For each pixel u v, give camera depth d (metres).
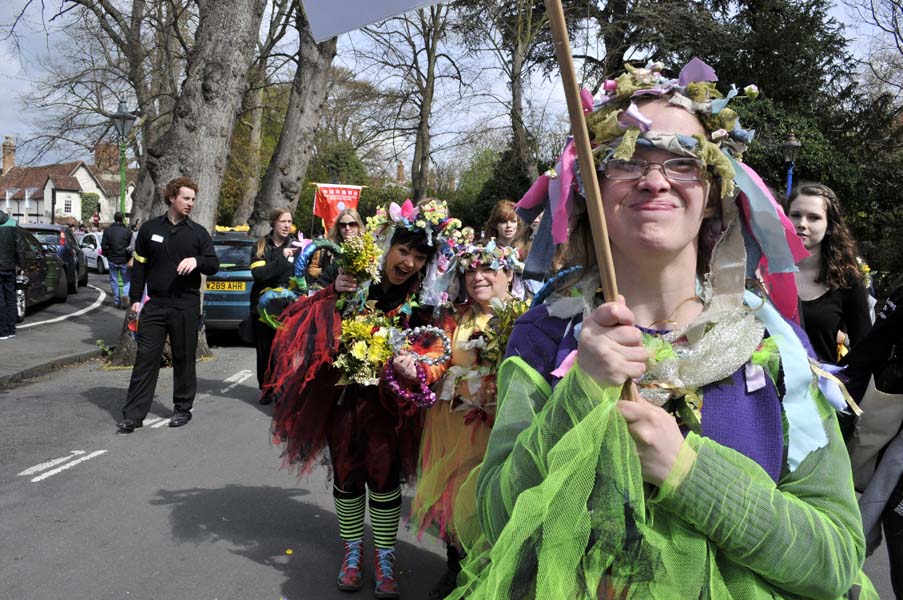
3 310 11.04
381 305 3.55
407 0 1.32
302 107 14.66
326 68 14.81
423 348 3.32
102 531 4.15
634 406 1.18
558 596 1.17
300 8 14.52
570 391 1.20
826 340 3.81
